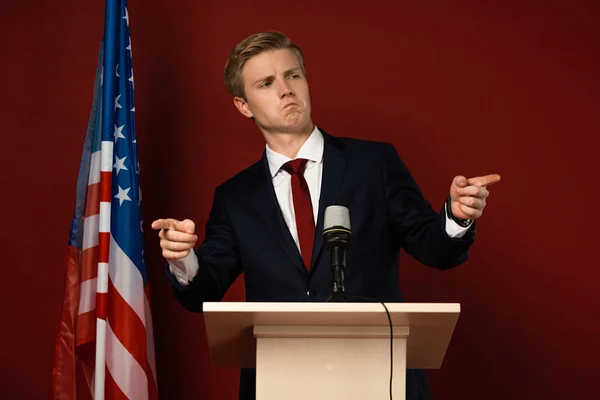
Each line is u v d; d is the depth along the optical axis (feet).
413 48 28.14
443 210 15.14
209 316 12.12
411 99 27.78
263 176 18.67
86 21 28.19
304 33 28.35
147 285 22.99
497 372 25.95
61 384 22.16
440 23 28.30
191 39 28.30
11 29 28.07
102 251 22.21
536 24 28.22
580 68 27.84
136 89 27.94
